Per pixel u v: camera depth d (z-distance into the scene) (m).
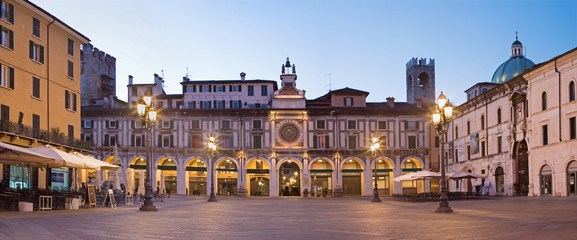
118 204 42.34
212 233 20.78
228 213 33.94
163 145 86.12
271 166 86.69
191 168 86.19
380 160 89.06
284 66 90.00
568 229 20.23
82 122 86.31
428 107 93.81
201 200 61.81
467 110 79.81
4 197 31.41
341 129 88.06
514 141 63.44
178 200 59.75
